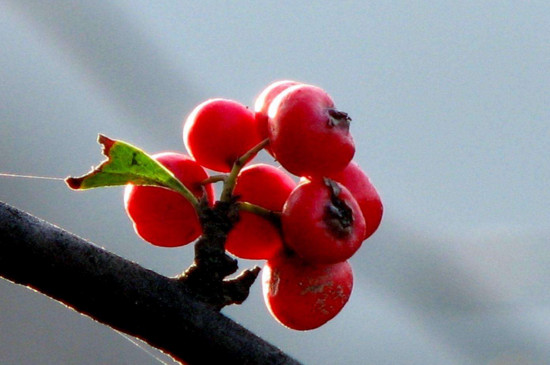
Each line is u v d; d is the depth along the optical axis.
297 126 0.37
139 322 0.37
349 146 0.37
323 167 0.37
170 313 0.37
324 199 0.37
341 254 0.37
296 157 0.37
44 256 0.37
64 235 0.37
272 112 0.37
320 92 0.37
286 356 0.37
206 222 0.37
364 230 0.37
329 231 0.37
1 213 0.37
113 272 0.37
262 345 0.37
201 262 0.37
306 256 0.37
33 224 0.37
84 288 0.37
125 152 0.37
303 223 0.37
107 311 0.37
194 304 0.37
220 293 0.37
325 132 0.37
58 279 0.37
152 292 0.37
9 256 0.36
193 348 0.37
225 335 0.37
